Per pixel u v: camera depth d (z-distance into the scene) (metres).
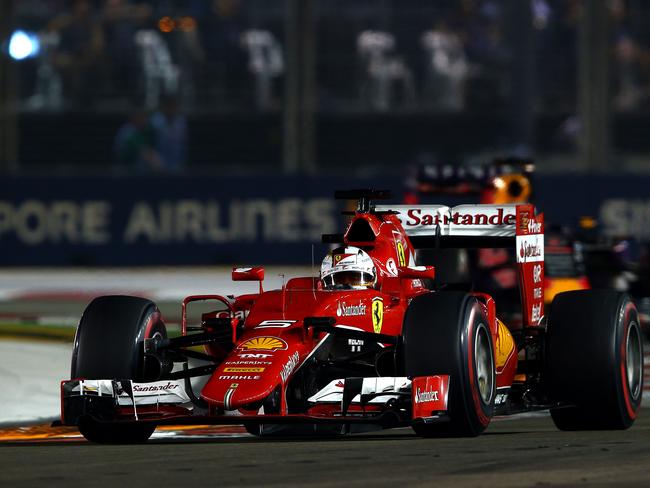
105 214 100.44
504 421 35.97
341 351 30.36
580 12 108.06
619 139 115.69
